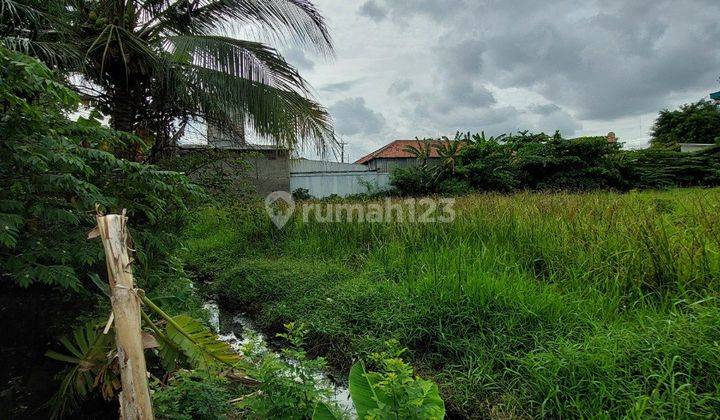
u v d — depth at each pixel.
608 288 3.04
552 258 3.79
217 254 6.81
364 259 5.14
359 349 3.13
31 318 2.17
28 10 3.31
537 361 2.42
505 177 13.48
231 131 5.45
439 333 3.00
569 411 2.10
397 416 1.44
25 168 2.02
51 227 2.19
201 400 1.97
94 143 2.53
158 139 5.08
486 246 4.19
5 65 1.79
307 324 3.61
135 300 1.31
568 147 14.26
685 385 1.83
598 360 2.23
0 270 1.93
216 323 4.20
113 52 4.08
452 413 2.39
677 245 3.20
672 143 17.70
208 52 4.39
